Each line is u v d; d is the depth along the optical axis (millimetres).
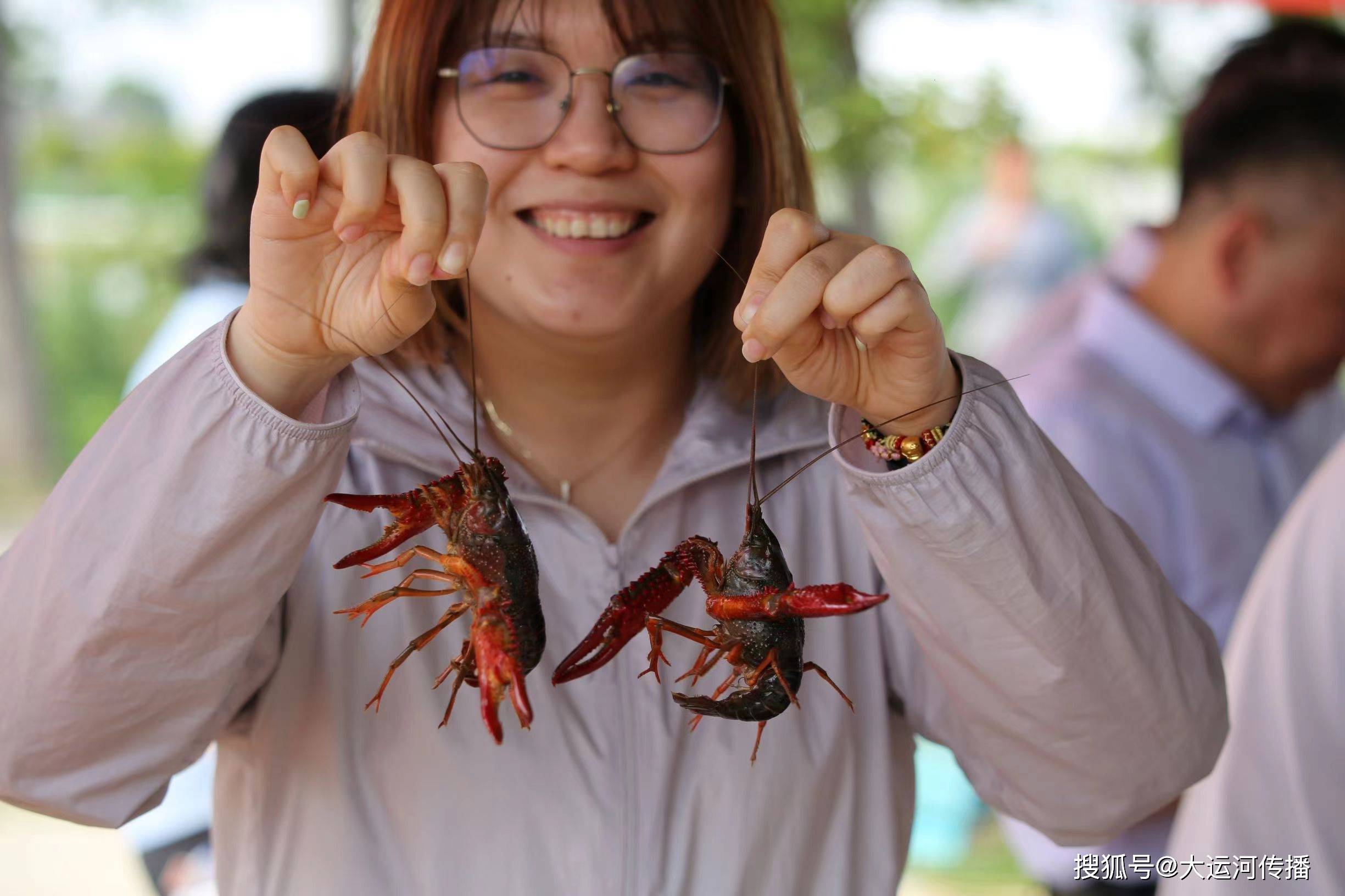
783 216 813
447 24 945
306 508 818
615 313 938
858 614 981
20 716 832
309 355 807
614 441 997
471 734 913
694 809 919
